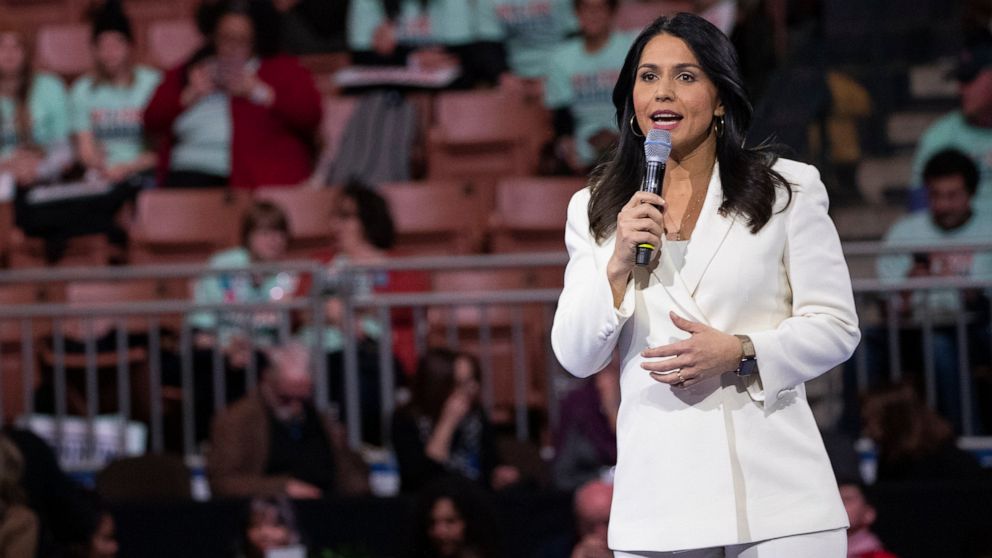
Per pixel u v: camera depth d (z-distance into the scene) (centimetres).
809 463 773
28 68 2919
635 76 807
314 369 2034
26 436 1738
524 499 1686
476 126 2747
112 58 2878
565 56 2783
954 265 2255
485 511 1631
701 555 775
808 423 782
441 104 2769
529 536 1680
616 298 776
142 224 2595
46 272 2078
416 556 1638
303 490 1841
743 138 798
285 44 3088
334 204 2536
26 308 2078
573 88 2766
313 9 3088
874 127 2848
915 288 1998
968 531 1658
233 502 1750
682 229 791
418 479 1855
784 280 787
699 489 761
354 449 2011
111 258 2664
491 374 2170
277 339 2112
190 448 2086
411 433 1867
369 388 2073
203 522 1745
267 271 2045
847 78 2836
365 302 2045
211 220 2595
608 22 2764
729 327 775
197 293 2311
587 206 820
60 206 2666
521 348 2053
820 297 774
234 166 2705
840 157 2784
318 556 1688
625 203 805
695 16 798
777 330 762
